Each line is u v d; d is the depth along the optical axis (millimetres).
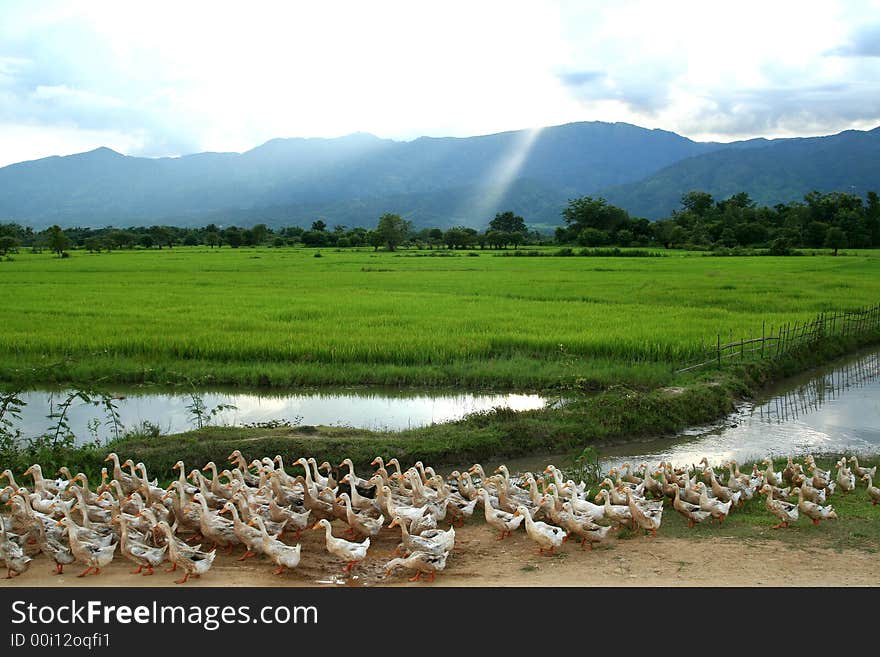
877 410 25688
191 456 18422
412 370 29281
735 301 49062
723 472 16859
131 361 30734
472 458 19781
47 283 63938
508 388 28359
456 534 13539
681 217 156500
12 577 11508
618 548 12367
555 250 130000
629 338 32875
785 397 27828
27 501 12836
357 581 11211
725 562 11500
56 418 24500
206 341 33094
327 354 31375
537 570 11430
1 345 32375
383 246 152125
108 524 12672
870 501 15086
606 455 20594
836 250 118562
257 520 11984
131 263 94688
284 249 151875
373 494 17000
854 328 39406
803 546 12219
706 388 25703
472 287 59938
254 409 26031
